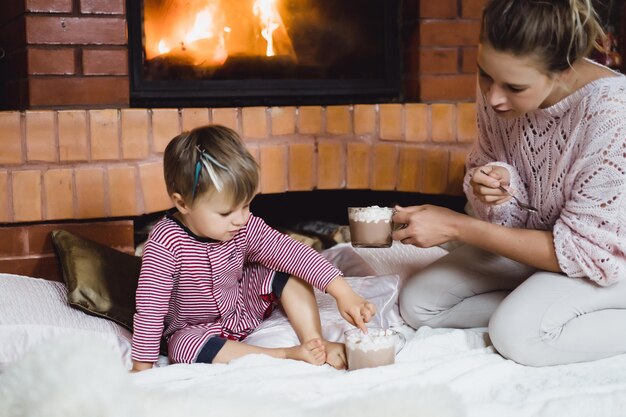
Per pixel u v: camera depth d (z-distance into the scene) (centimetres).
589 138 163
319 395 148
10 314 173
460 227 175
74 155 225
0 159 218
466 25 273
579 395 146
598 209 163
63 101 234
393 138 260
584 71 166
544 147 174
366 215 183
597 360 171
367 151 259
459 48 274
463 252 199
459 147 264
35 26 229
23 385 119
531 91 153
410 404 127
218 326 184
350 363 165
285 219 289
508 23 148
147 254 172
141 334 169
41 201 222
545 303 169
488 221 191
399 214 182
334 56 276
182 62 259
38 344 127
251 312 190
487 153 195
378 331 168
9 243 224
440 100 274
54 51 232
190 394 126
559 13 147
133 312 188
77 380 118
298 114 252
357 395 143
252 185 168
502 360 170
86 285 184
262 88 267
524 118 176
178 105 260
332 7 274
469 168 203
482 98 190
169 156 169
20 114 219
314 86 273
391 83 282
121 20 237
